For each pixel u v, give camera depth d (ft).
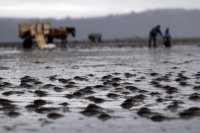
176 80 127.13
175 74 146.20
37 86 115.34
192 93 98.43
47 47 461.37
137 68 175.94
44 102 86.63
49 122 67.26
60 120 68.69
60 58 258.98
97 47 504.02
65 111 76.84
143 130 61.72
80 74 151.02
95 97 91.50
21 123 66.59
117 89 106.32
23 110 77.97
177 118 69.15
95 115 72.59
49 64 205.87
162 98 90.74
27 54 319.68
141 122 66.85
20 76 145.89
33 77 140.97
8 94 99.91
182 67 178.40
